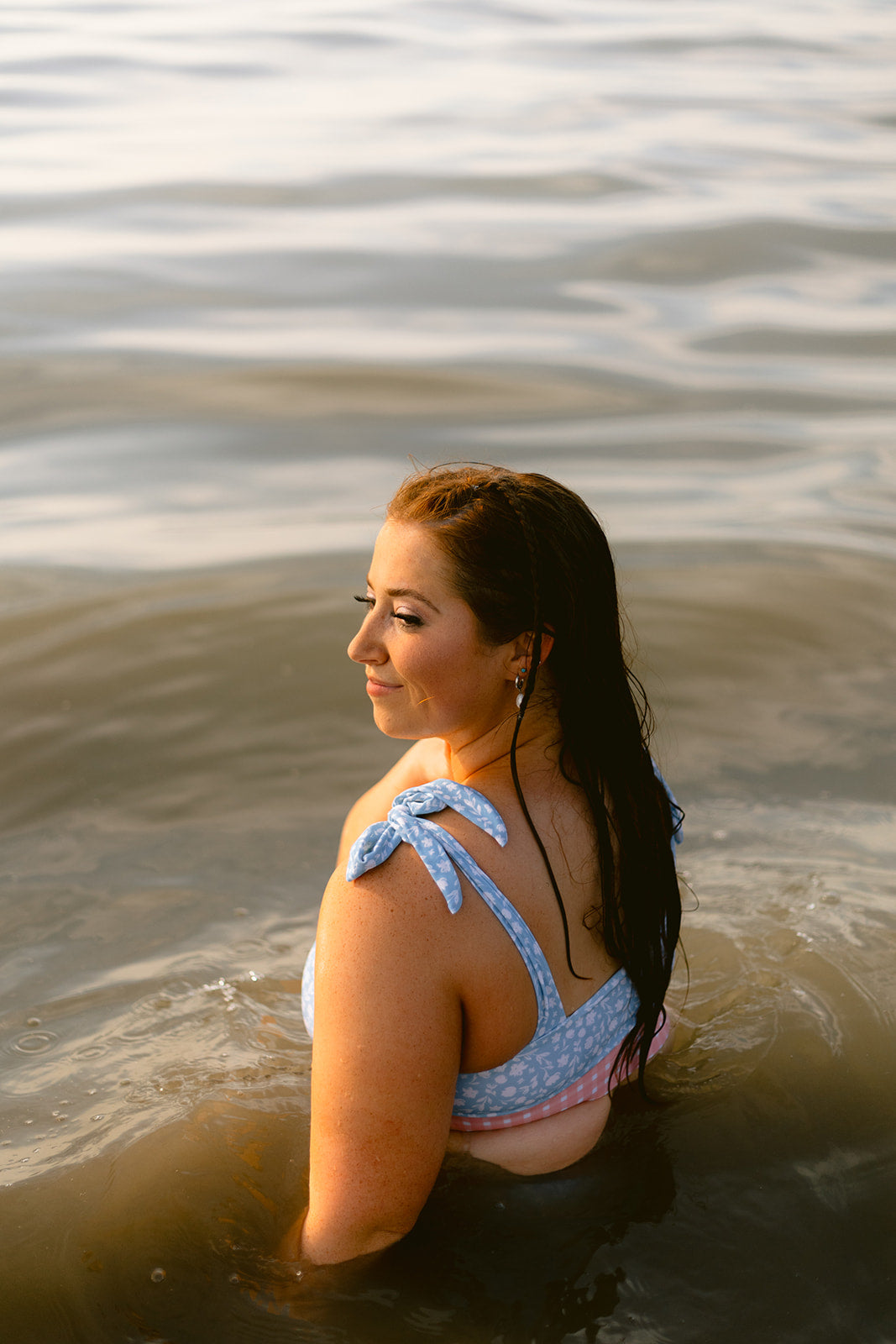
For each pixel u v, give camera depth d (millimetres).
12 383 6199
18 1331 1751
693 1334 1713
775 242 8336
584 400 6137
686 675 3854
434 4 19391
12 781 3383
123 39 15320
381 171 9914
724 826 3139
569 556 1671
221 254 8055
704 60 15195
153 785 3385
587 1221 1852
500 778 1731
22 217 8594
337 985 1605
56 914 2863
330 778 3430
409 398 6125
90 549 4625
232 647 4008
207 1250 1859
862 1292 1783
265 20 17172
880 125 11805
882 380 6367
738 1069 2176
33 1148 2113
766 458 5477
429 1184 1681
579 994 1764
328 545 4633
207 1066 2336
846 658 3941
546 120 11711
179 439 5672
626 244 8250
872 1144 2023
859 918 2707
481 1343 1686
